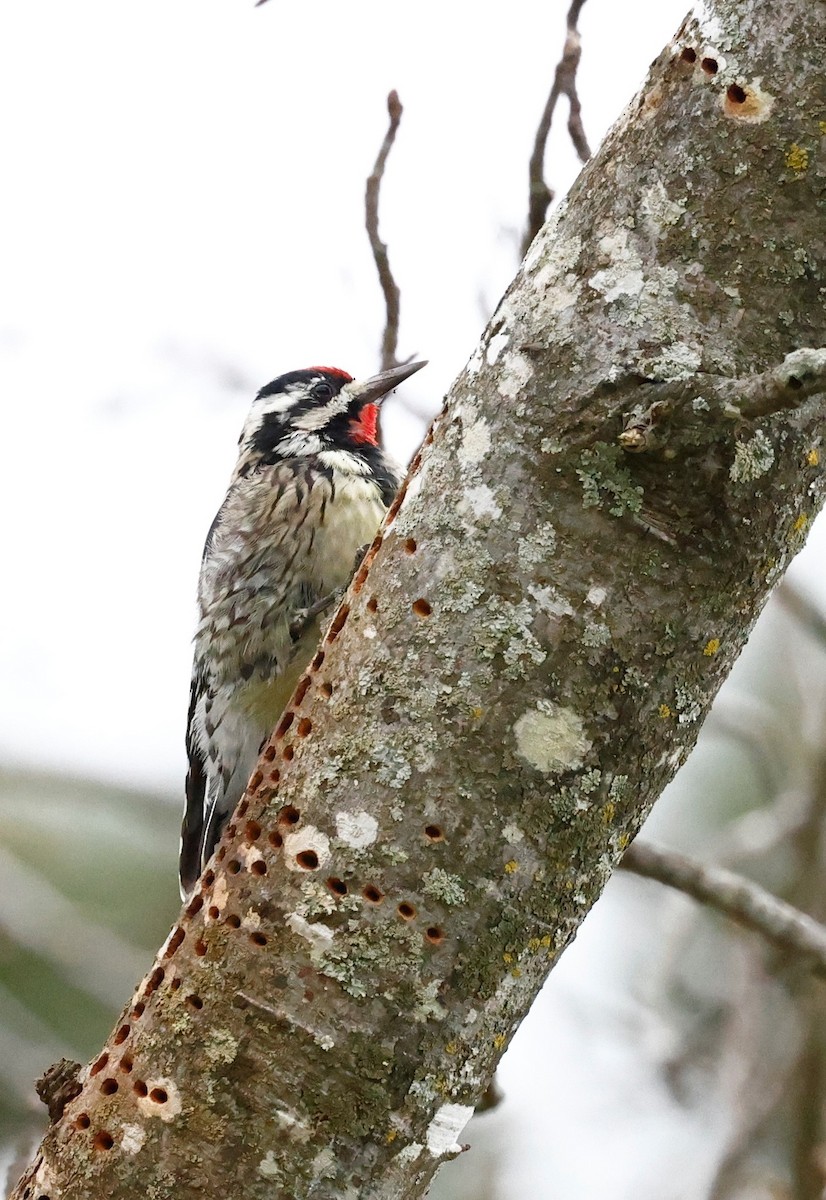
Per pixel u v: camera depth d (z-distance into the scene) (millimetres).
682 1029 7445
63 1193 3258
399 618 3229
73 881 8859
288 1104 3104
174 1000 3262
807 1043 6184
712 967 7496
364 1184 3092
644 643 3121
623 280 3141
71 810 9117
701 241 3105
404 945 3113
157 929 8859
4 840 8844
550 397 3152
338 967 3127
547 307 3211
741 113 3105
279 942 3180
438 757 3141
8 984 8117
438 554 3219
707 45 3150
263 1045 3137
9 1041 7641
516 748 3119
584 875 3172
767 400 2832
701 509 3068
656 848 5574
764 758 7566
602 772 3135
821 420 3121
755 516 3100
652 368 3061
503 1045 3197
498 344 3270
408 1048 3104
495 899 3121
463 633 3160
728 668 3250
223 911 3273
